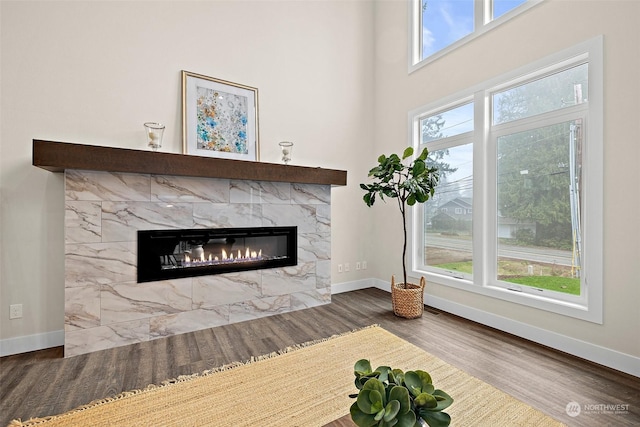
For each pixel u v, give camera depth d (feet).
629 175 6.56
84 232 7.44
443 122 11.20
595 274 7.04
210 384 5.95
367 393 2.72
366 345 7.70
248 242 10.18
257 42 11.00
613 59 6.75
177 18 9.55
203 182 9.04
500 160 9.37
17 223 7.54
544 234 8.32
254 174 9.30
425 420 2.64
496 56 9.11
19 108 7.52
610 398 5.63
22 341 7.55
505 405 5.26
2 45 7.36
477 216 9.68
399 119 12.70
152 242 8.28
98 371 6.53
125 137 8.77
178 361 6.95
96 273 7.57
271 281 10.19
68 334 7.26
